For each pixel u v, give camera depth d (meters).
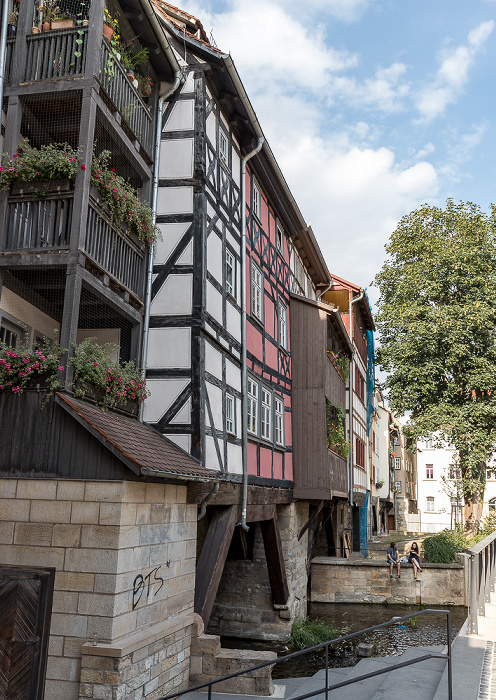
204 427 9.27
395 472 47.25
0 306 8.45
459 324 21.94
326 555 22.50
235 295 11.58
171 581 8.22
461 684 5.58
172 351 9.47
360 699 6.74
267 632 13.87
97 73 8.16
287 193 14.67
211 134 10.70
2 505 7.19
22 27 8.47
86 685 6.54
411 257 25.08
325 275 20.53
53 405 7.25
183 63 10.62
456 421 21.52
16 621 5.89
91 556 6.86
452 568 18.81
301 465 14.91
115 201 8.47
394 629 15.30
